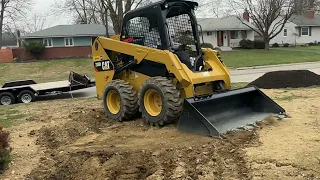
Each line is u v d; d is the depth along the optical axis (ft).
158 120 24.59
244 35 158.30
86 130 26.25
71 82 50.47
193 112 22.45
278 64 85.92
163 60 24.68
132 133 24.53
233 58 105.40
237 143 20.45
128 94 27.20
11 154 21.30
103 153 20.31
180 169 17.29
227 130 22.36
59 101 44.34
